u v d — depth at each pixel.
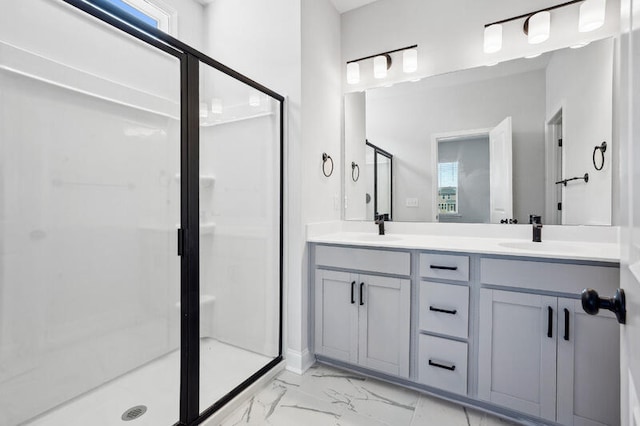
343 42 2.56
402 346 1.79
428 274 1.72
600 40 1.77
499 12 2.05
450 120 2.21
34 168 1.51
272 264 2.13
